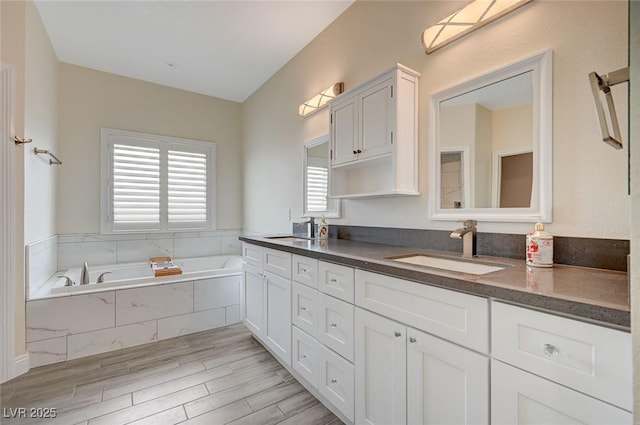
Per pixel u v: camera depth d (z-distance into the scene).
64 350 2.23
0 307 1.93
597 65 1.16
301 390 1.84
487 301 0.93
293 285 1.90
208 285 2.85
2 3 1.97
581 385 0.74
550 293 0.80
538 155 1.31
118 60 3.10
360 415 1.39
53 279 2.76
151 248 3.63
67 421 1.56
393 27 2.00
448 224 1.68
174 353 2.35
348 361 1.46
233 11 2.34
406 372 1.18
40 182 2.48
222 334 2.73
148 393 1.81
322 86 2.63
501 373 0.89
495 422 0.91
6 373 1.95
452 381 1.03
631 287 0.60
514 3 1.38
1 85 1.94
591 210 1.17
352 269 1.44
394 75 1.74
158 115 3.67
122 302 2.46
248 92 3.93
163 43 2.78
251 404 1.70
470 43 1.58
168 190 3.73
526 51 1.36
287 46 2.86
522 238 1.38
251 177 3.98
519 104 1.38
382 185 2.10
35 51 2.31
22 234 2.05
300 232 2.90
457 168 1.63
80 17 2.39
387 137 1.78
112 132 3.38
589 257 1.16
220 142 4.12
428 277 1.08
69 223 3.17
